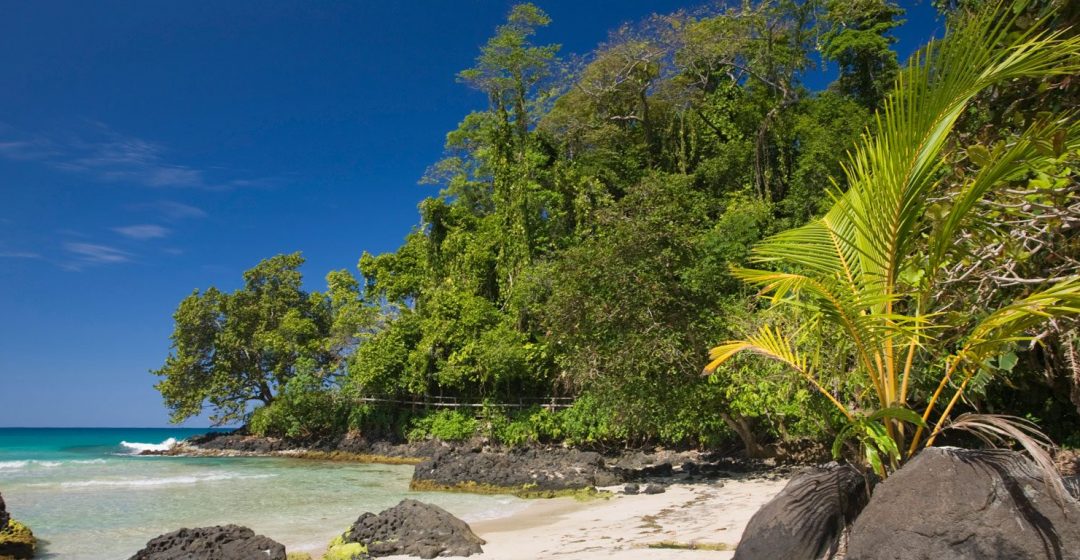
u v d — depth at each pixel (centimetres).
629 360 1617
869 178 462
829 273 515
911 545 440
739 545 576
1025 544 409
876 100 3228
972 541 423
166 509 1545
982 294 531
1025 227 500
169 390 3978
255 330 4134
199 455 3809
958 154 573
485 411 3084
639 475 1900
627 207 1789
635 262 1702
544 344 2867
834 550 523
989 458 457
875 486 501
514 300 3116
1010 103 591
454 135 4494
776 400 1566
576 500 1566
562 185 3650
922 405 1223
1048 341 710
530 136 4028
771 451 1875
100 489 1948
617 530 1059
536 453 2364
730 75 3962
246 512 1498
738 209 2877
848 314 470
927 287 482
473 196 4322
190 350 4081
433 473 2017
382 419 3497
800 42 3712
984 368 494
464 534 1020
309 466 2920
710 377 1680
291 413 3731
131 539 1195
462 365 3188
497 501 1648
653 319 1645
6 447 4941
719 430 2177
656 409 1705
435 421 3250
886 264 477
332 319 4234
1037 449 418
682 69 3972
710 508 1195
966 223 496
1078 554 394
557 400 2970
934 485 454
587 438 2647
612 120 4097
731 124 3791
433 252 3825
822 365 757
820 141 2812
